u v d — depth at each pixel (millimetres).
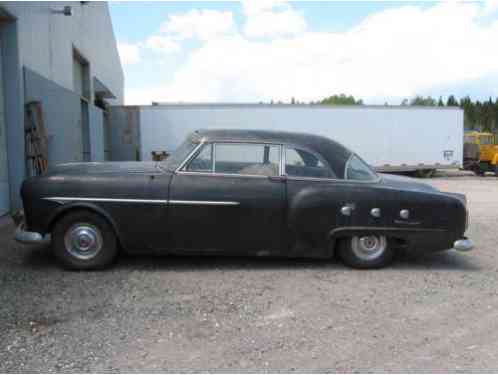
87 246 5043
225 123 18547
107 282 4695
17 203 8336
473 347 3457
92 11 17797
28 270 5043
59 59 11672
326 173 5285
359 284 4879
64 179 5008
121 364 3059
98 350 3244
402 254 6199
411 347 3432
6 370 2930
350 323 3846
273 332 3623
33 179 5070
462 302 4410
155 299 4258
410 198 5270
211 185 5094
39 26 9758
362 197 5215
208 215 5074
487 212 10203
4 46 8180
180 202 5031
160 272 5102
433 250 5402
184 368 3031
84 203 4961
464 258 6113
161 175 5113
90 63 17109
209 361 3135
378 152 19719
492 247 6777
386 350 3369
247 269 5312
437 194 5363
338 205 5191
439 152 20531
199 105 18484
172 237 5090
